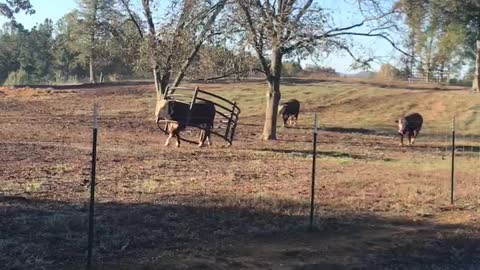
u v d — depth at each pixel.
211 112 24.45
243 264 7.93
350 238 9.65
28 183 13.35
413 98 56.53
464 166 20.67
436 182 16.27
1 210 10.24
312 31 27.05
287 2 26.70
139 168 16.98
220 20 27.67
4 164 16.66
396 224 10.93
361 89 63.88
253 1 26.66
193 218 10.39
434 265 8.33
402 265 8.26
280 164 19.86
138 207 11.03
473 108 50.97
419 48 35.16
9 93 59.50
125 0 35.25
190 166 18.16
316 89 63.72
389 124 44.88
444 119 47.59
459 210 12.47
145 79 92.19
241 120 44.06
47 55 122.94
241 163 19.69
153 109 49.56
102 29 40.94
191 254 8.20
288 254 8.52
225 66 29.80
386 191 14.49
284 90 62.50
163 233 9.21
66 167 16.39
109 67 93.75
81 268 7.35
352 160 22.22
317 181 15.84
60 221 9.44
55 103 52.72
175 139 27.98
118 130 32.22
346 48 28.41
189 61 30.38
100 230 9.16
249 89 64.12
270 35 27.42
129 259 7.82
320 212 11.47
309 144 29.47
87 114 44.09
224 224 10.07
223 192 13.25
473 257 8.82
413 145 31.69
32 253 7.82
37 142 23.53
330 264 8.13
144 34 33.66
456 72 75.19
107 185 13.58
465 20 54.94
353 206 12.34
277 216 10.90
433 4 31.14
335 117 47.97
